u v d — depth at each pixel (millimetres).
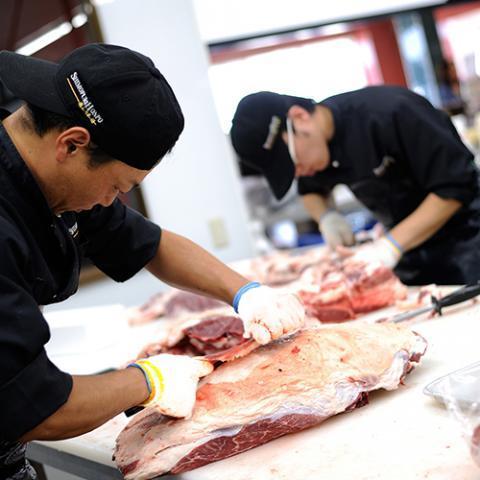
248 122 2693
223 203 4531
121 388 1391
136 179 1502
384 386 1542
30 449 2004
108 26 4289
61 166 1427
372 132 2766
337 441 1406
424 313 2127
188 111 4441
